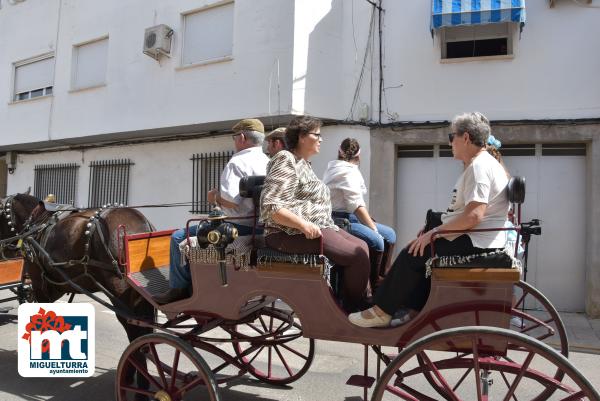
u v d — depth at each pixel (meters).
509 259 2.76
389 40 8.17
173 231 4.28
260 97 8.19
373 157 8.14
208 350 3.69
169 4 9.44
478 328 2.58
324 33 8.23
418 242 2.94
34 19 11.95
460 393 4.29
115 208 4.53
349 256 3.15
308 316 3.09
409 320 2.93
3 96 12.52
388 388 2.83
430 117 7.93
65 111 11.07
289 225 2.97
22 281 5.70
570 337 6.11
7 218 5.65
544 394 2.88
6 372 4.75
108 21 10.42
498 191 2.89
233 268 3.28
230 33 8.82
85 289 4.48
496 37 7.77
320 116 8.14
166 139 10.34
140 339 3.41
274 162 3.14
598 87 7.15
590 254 7.17
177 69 9.23
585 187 7.43
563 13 7.30
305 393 4.31
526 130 7.40
